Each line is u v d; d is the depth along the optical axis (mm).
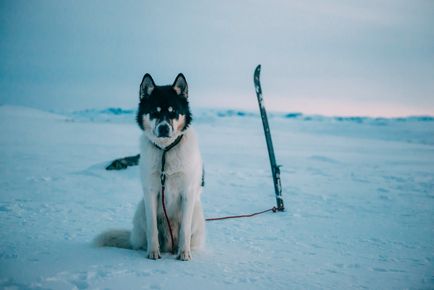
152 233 3287
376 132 75500
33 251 3262
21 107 100188
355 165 14117
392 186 8922
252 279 2805
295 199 7184
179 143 3307
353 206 6527
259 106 6312
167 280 2676
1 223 4492
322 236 4488
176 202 3459
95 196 6887
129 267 2912
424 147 31797
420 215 5809
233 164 13570
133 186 8156
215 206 6449
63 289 2371
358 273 3084
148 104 3396
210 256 3439
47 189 7379
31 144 21797
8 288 2338
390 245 4094
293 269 3129
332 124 110062
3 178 8664
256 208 6336
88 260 3031
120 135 35094
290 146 28062
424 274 3092
